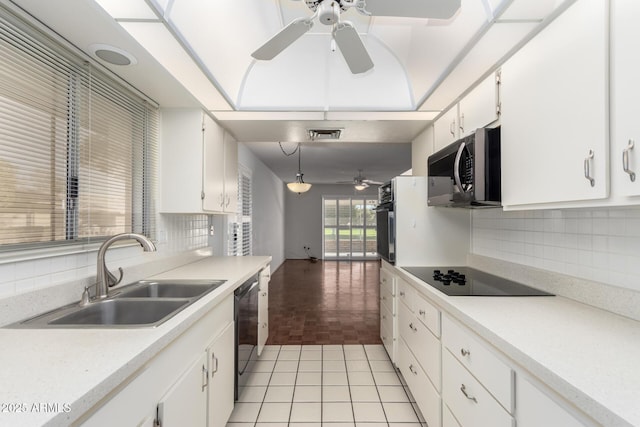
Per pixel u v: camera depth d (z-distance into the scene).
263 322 2.73
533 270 1.71
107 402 0.77
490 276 2.02
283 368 2.54
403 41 2.12
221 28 1.85
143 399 0.92
